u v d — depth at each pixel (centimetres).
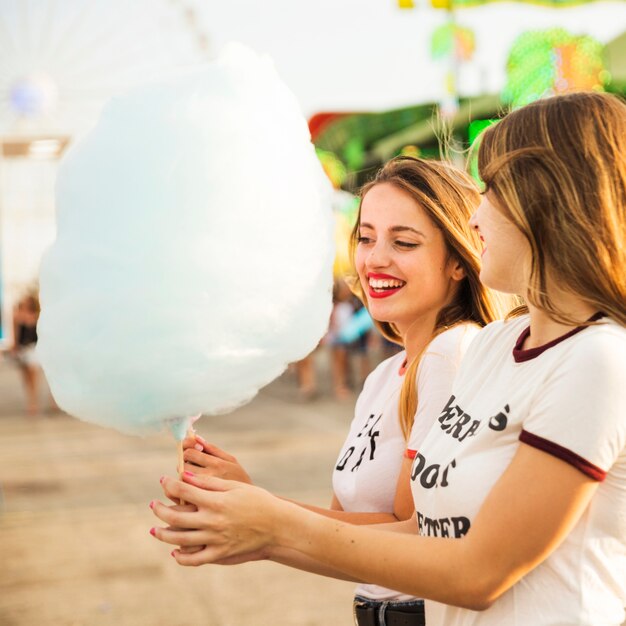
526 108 121
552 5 664
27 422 970
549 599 112
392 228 170
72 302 134
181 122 134
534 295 114
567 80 644
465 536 113
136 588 382
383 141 1094
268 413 972
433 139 1006
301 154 145
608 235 111
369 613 168
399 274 171
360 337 1188
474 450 119
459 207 168
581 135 113
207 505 123
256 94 141
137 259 130
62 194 138
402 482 160
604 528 111
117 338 132
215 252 132
